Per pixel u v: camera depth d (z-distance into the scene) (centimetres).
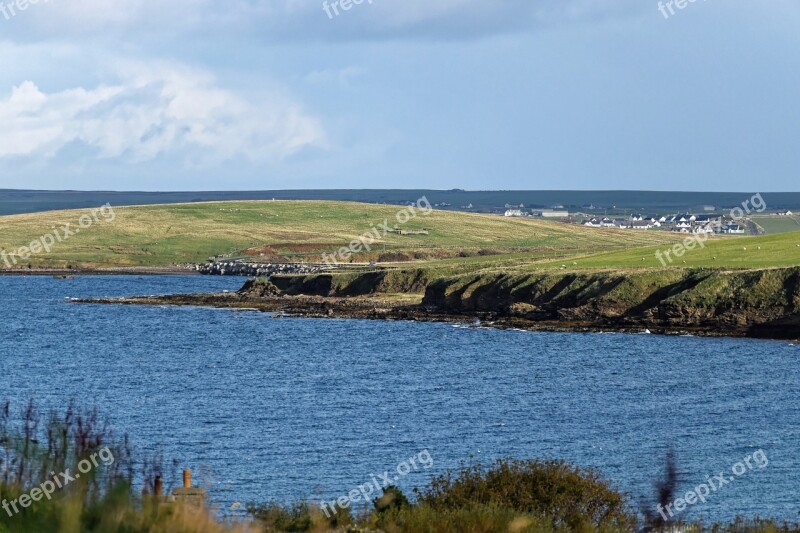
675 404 12531
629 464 8919
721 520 6794
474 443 10000
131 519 3541
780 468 8669
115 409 12225
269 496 7550
